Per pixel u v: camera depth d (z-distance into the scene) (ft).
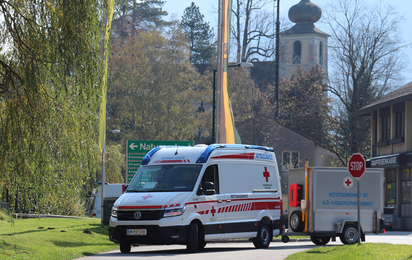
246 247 136.77
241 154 128.06
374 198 149.38
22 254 104.53
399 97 311.47
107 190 268.82
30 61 101.96
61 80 104.58
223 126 212.23
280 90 546.26
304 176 149.59
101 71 110.42
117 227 111.45
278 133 449.48
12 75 101.40
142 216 110.11
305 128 503.61
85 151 110.22
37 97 102.01
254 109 479.00
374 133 356.79
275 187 136.87
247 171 128.88
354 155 133.90
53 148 104.32
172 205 110.52
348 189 148.15
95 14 110.11
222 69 214.28
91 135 111.65
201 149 121.90
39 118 101.71
